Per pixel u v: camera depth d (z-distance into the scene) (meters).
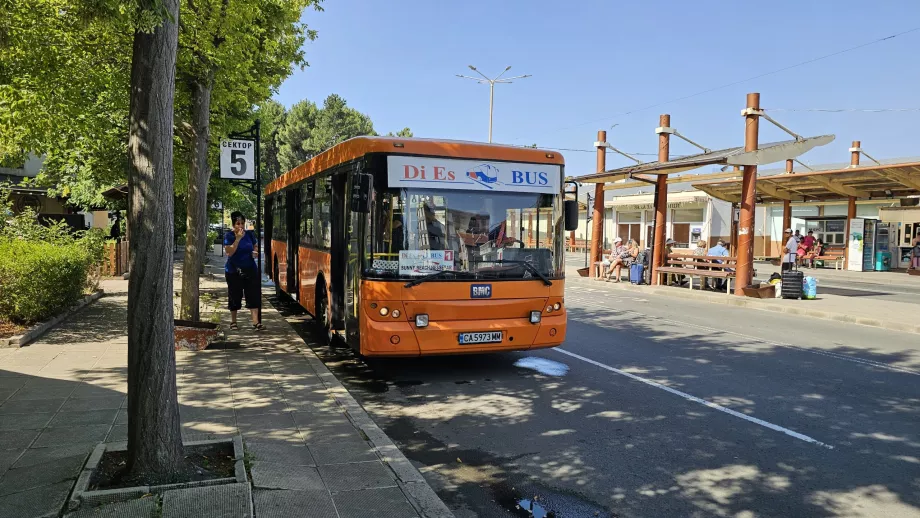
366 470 4.52
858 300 16.25
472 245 7.39
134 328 3.87
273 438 5.08
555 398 6.92
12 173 23.16
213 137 13.60
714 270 17.95
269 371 7.32
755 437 5.64
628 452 5.27
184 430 5.22
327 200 9.35
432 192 7.28
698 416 6.27
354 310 7.60
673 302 16.41
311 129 56.50
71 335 8.84
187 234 9.45
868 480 4.70
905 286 21.30
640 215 42.59
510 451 5.29
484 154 7.54
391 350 7.02
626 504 4.28
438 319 7.18
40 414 5.37
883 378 7.91
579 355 9.25
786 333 11.46
